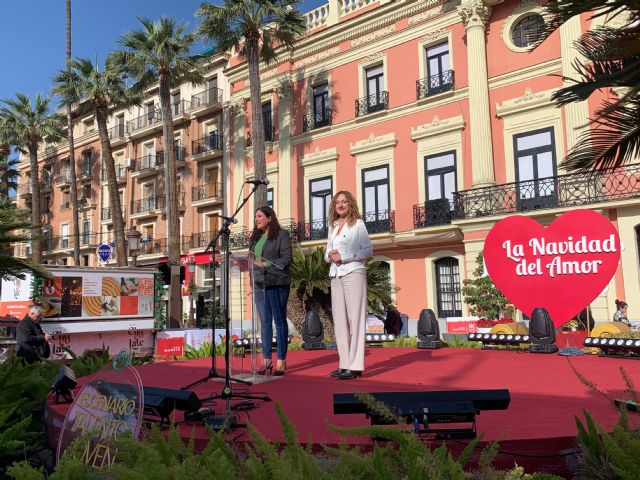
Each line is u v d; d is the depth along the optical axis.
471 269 17.06
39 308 8.37
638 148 3.78
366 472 1.83
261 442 1.87
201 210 29.80
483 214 16.98
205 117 30.23
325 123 22.53
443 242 18.89
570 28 15.87
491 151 17.45
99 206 38.03
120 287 11.79
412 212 19.53
